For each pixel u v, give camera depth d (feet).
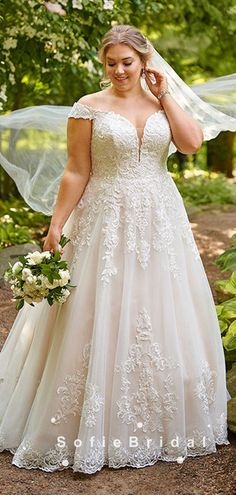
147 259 10.75
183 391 10.86
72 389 10.68
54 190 17.22
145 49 10.72
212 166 55.21
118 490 10.15
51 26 22.38
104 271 10.62
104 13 22.48
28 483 10.36
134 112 10.84
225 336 13.41
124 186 10.77
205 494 9.99
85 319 10.72
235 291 14.49
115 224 10.73
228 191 42.47
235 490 10.00
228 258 13.84
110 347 10.63
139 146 10.78
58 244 10.93
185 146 11.01
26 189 17.21
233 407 11.89
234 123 12.57
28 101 31.45
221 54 37.60
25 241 25.49
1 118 17.54
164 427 10.89
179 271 11.08
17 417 11.31
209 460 10.93
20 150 17.54
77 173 10.98
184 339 11.00
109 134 10.53
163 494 10.03
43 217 29.22
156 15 32.14
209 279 22.29
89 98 10.84
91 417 10.40
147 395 10.71
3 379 12.08
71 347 10.69
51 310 11.21
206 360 11.35
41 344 11.28
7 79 23.94
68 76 28.73
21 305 10.78
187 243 11.37
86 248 10.95
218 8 33.17
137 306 10.67
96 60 24.97
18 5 22.18
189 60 37.01
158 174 11.02
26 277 10.34
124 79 10.67
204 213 37.32
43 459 10.78
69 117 10.82
